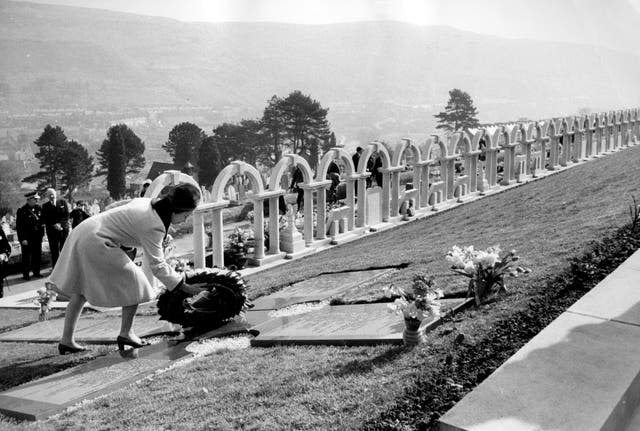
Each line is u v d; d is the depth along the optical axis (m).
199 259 10.45
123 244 6.00
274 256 11.87
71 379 5.20
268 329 6.22
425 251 9.07
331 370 4.42
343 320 5.80
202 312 6.57
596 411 3.20
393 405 3.63
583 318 4.44
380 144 14.17
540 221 9.55
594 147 23.64
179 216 6.11
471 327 4.73
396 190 14.76
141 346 6.18
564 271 5.69
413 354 4.46
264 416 3.77
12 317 10.96
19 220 17.23
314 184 12.61
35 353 6.50
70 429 4.08
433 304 4.70
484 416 3.21
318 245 12.88
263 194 11.49
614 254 6.11
